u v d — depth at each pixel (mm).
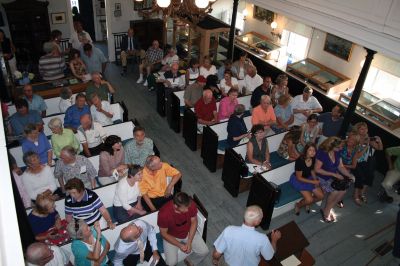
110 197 5402
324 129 7535
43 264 3646
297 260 4543
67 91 7273
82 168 5324
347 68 10484
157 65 10672
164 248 4809
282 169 6305
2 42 9195
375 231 6312
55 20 11453
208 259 5496
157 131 8688
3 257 1037
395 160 6945
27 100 7059
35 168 5082
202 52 11844
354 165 6570
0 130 1709
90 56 9422
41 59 8820
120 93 10375
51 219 4617
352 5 6383
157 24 12344
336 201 6230
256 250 4082
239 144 7004
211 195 6809
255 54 12328
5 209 1228
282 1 8000
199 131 7750
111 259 4629
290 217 6414
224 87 8562
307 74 10750
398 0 5590
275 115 7648
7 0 10547
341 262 5676
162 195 5348
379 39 6066
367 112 8969
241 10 14023
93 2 13227
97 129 6398
